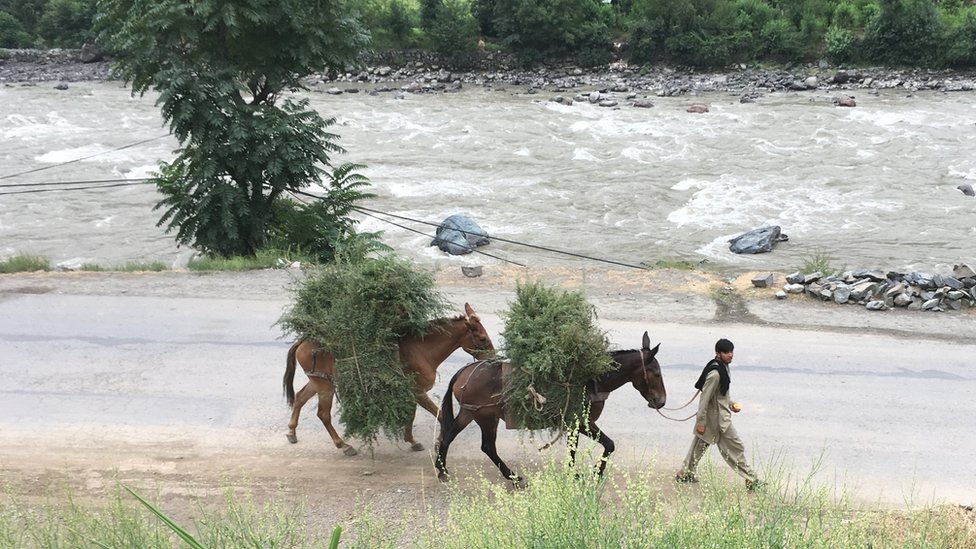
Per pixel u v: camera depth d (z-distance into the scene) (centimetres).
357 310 845
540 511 531
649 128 3831
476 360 889
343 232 2005
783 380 1112
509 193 2848
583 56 6034
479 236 2280
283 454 920
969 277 1485
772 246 2264
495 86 5469
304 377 1126
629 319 1377
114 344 1237
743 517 550
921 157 3200
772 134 3644
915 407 1031
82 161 3266
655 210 2652
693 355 1207
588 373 802
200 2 1691
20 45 6294
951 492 831
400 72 5900
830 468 879
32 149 3431
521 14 5981
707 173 3062
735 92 4944
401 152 3431
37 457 901
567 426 790
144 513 741
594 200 2762
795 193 2797
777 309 1428
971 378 1124
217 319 1354
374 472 879
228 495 678
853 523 577
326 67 1969
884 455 909
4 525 614
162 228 2539
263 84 1925
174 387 1088
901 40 5572
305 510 789
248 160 1808
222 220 1853
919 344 1255
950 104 4353
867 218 2522
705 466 717
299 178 1870
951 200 2678
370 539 651
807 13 6012
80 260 2228
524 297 847
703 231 2436
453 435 845
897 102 4456
